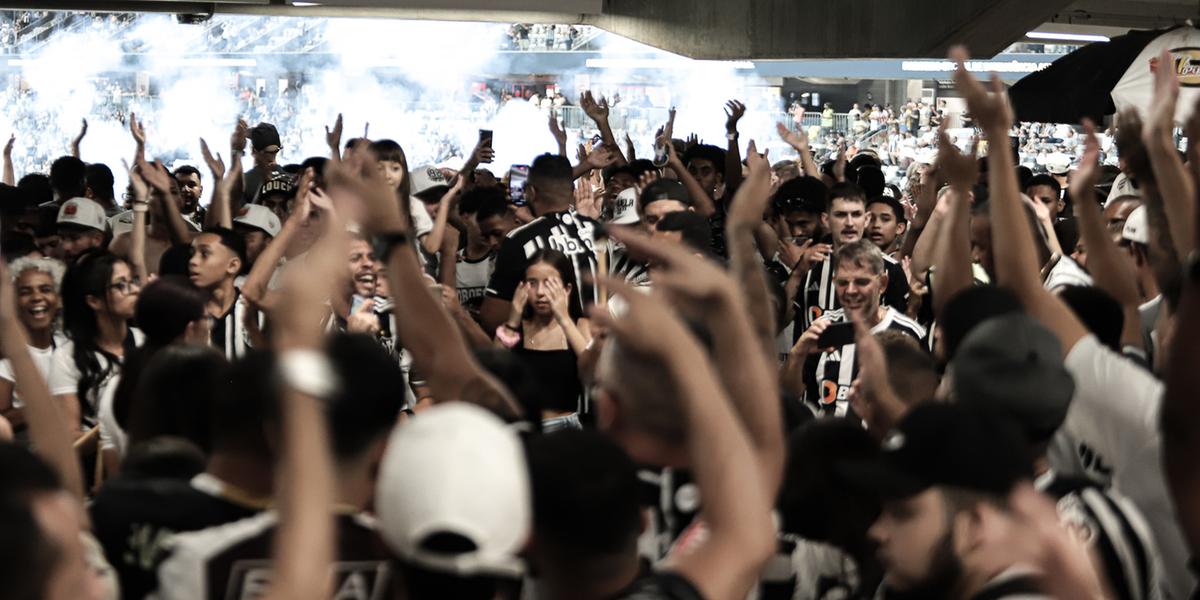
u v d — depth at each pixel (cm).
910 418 212
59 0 1401
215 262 535
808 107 3634
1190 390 178
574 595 194
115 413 403
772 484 208
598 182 1012
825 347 509
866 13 1472
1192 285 180
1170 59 354
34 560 166
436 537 170
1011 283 321
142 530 235
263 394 232
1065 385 258
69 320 482
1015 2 1284
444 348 288
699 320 242
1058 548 193
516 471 176
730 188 940
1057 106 1106
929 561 204
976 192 690
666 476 261
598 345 484
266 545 227
